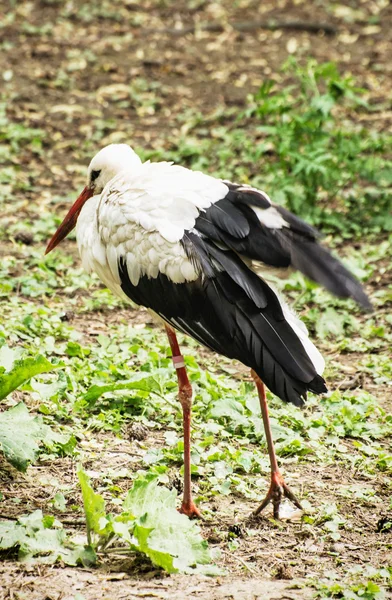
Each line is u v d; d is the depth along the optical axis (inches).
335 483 380.5
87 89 913.5
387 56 1028.5
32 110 859.4
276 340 327.9
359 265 611.2
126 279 366.0
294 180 677.9
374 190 726.5
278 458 396.2
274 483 352.8
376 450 406.9
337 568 319.9
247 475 382.3
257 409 428.5
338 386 471.5
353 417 430.9
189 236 344.5
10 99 875.4
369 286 597.9
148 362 453.7
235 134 787.4
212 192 351.6
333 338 533.0
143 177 368.5
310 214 675.4
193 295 343.3
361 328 544.1
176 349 362.6
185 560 308.7
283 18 1099.9
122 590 293.1
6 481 359.6
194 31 1060.5
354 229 681.6
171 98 908.6
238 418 414.9
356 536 342.6
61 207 690.8
